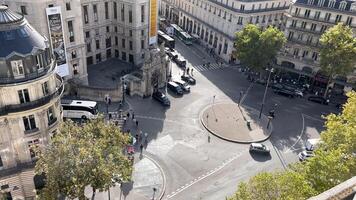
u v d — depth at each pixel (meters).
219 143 68.44
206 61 106.88
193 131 71.62
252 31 87.69
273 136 72.44
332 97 92.06
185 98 84.12
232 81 95.19
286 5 107.06
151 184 57.09
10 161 50.16
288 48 97.81
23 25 47.78
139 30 94.06
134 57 97.75
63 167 39.66
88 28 91.38
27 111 47.62
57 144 41.44
